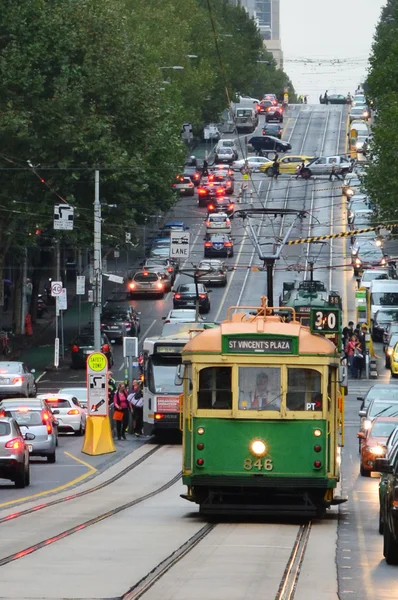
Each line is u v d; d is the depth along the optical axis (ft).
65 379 583.17
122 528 195.00
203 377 211.00
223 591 131.23
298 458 208.13
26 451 276.62
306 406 209.15
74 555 159.22
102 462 339.57
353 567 152.76
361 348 574.97
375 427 309.83
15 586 132.26
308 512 208.64
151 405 410.93
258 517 217.77
